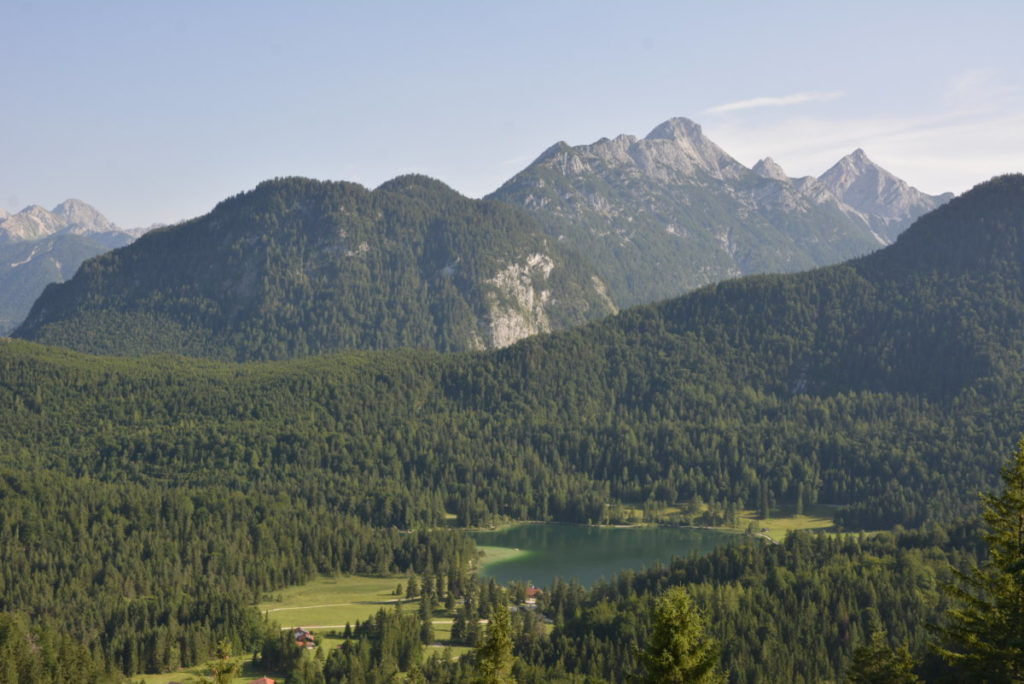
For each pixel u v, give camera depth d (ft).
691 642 342.44
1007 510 358.23
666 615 344.28
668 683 337.31
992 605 359.25
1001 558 357.41
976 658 354.13
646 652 344.90
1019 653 344.90
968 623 360.48
